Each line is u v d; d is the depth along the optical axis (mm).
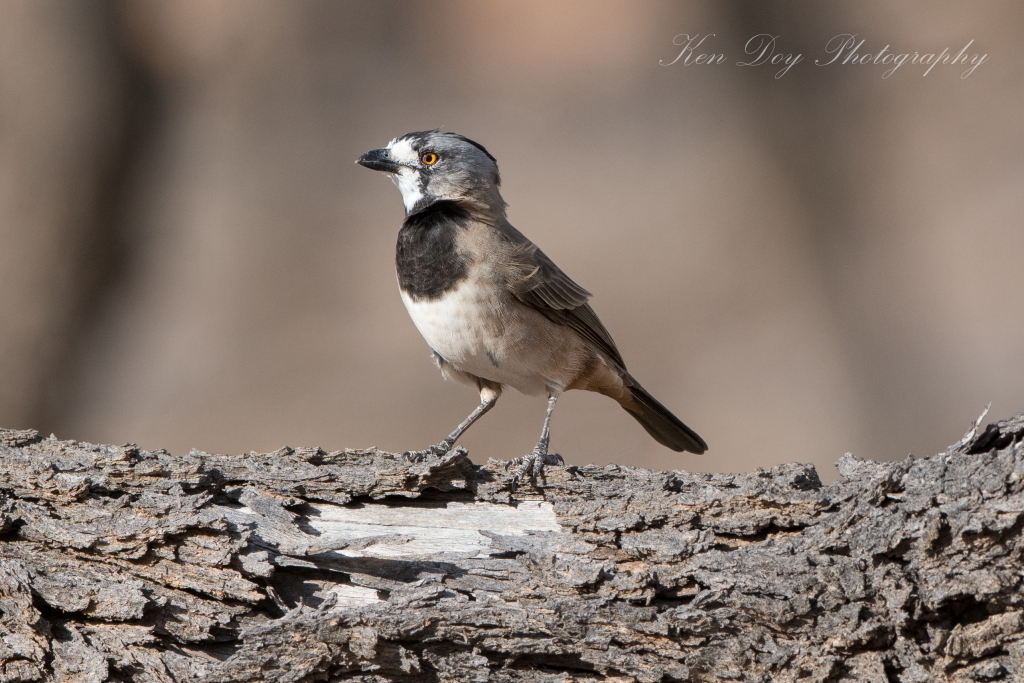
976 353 14383
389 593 5066
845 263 16062
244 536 5078
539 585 5020
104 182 14375
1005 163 16828
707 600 4836
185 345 14500
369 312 15227
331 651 4867
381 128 18547
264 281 15625
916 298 15367
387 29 20297
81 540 5031
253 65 18641
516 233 8008
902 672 4766
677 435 9070
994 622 4688
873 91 17859
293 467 5484
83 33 13984
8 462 5191
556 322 7637
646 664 4918
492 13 21125
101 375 14180
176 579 5031
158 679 4949
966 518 4703
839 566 4793
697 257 16188
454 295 7266
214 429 13148
